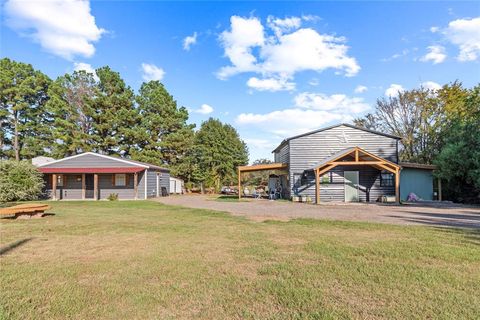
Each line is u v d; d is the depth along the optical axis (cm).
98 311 329
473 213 1256
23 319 309
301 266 493
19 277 443
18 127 3697
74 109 3638
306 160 2075
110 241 704
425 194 2041
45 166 2581
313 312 323
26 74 3759
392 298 359
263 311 328
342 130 2086
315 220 1042
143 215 1250
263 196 2806
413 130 2973
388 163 1781
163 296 371
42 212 1228
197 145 3947
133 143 3684
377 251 582
